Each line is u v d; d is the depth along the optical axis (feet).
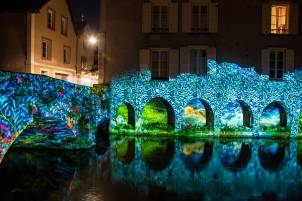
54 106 45.88
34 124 48.91
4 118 32.12
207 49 79.36
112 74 80.43
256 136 80.38
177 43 79.77
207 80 79.56
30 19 84.69
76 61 114.32
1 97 32.01
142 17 79.51
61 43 101.96
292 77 80.28
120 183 39.88
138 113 79.87
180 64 79.66
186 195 35.86
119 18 80.43
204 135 80.28
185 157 56.13
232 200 34.53
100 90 71.26
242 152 61.57
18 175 43.14
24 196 34.81
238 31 80.12
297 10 79.56
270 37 80.18
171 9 79.30
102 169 46.73
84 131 60.44
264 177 44.34
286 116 81.51
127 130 80.43
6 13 84.89
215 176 44.39
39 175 43.19
